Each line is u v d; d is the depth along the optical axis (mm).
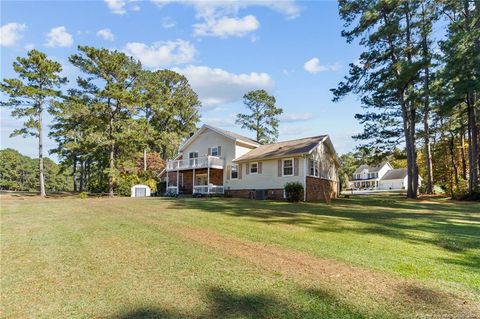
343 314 3424
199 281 4457
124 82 26891
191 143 28766
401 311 3479
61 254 5973
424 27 20000
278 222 9148
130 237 7281
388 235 7332
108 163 30031
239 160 23906
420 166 35688
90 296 4047
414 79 19828
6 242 6984
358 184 64000
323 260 5348
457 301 3715
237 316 3416
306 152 20062
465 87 17344
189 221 9414
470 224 9062
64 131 29641
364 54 20672
